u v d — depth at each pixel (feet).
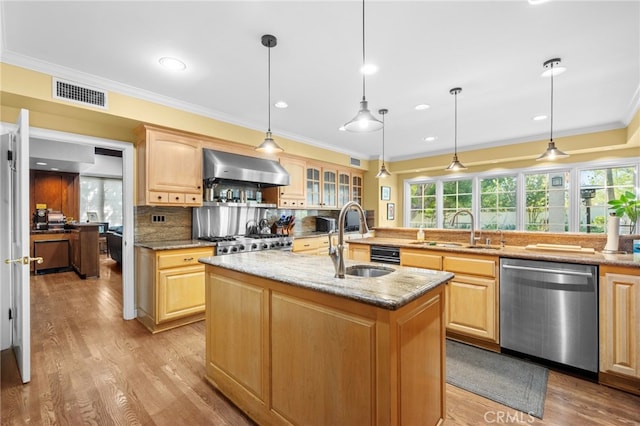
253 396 5.79
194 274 10.55
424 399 4.78
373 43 7.04
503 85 9.32
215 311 6.81
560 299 7.37
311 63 7.97
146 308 10.27
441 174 20.13
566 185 15.71
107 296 13.87
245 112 11.76
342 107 11.23
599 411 5.94
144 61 7.82
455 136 15.07
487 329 8.49
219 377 6.65
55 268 19.19
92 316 11.27
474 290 8.75
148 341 9.12
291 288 5.11
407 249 10.42
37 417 5.76
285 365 5.21
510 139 15.98
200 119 11.27
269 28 6.46
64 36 6.69
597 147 13.53
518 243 9.88
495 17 6.10
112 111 9.09
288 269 5.83
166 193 10.53
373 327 4.06
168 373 7.36
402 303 3.89
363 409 4.16
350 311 4.31
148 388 6.73
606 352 6.78
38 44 6.99
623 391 6.59
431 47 7.22
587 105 11.02
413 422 4.44
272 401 5.44
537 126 13.67
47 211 22.24
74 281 16.76
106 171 27.04
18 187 7.18
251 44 7.07
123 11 5.87
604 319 6.82
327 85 9.32
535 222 16.66
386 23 6.29
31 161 20.42
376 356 4.02
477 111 11.63
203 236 12.82
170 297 9.93
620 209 9.86
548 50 7.35
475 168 18.74
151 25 6.34
